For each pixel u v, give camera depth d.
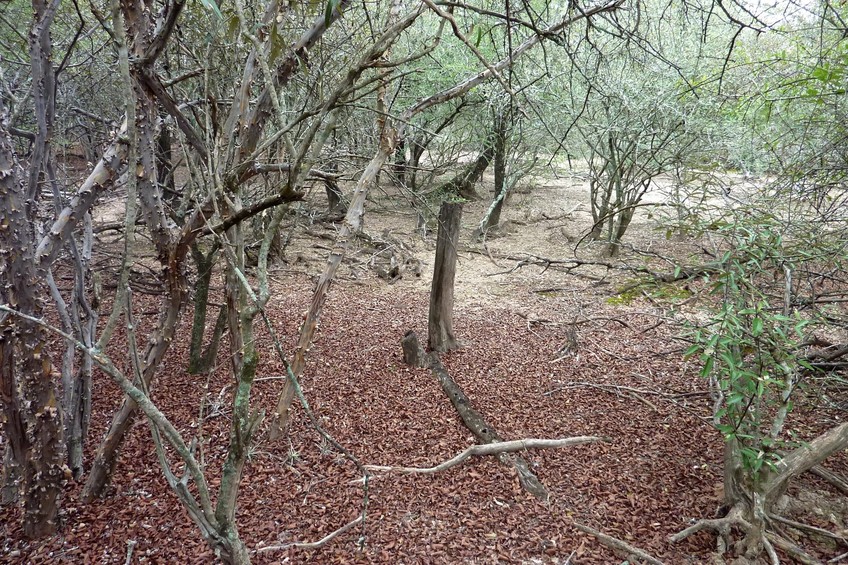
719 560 2.30
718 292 2.30
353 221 2.88
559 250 8.27
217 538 1.38
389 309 5.76
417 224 8.66
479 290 6.48
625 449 3.20
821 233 2.87
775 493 2.43
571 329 4.74
